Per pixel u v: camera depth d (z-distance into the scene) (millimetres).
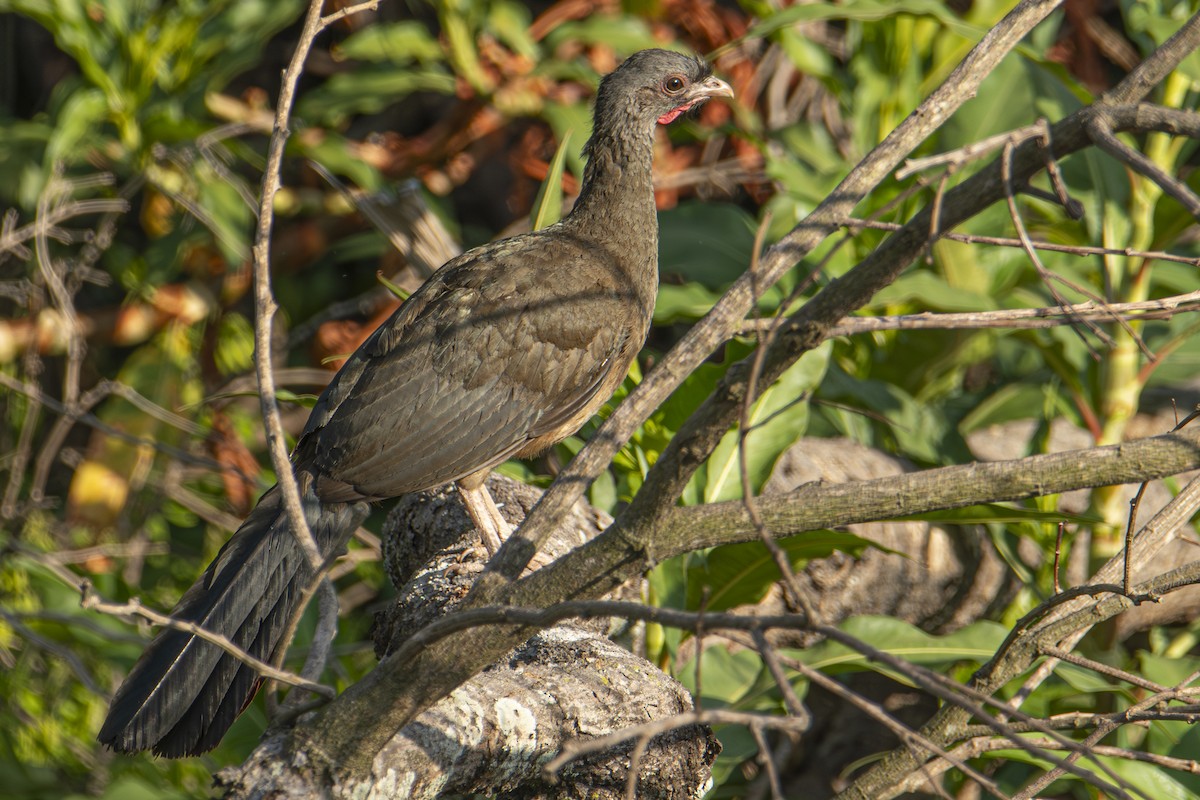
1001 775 10086
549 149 15570
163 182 13523
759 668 9102
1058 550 5797
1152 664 8914
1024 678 8594
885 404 10547
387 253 14820
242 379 14398
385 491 7902
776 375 4633
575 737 5684
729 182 15344
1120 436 10500
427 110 17453
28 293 13883
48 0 12867
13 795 11281
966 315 4590
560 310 8484
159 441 13922
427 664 4898
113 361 16250
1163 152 10273
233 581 6227
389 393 8039
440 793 5438
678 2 14758
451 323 8281
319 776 4852
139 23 13664
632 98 9172
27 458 14555
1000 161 4336
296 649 10781
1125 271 10469
